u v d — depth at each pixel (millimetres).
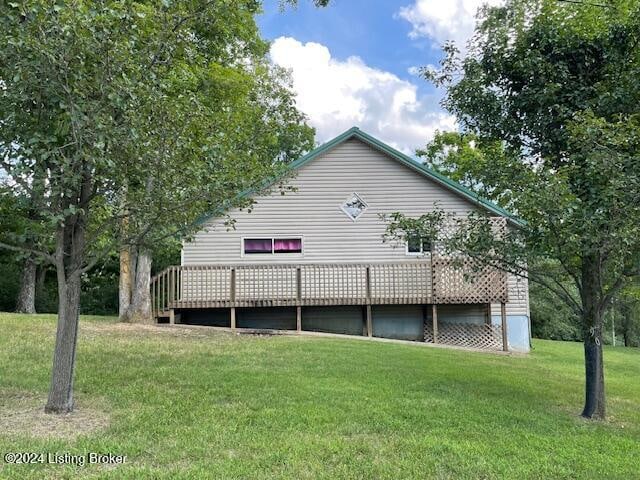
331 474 4137
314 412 5789
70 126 4750
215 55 13078
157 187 5422
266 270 15234
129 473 3990
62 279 5574
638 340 29781
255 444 4727
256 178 6391
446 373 8734
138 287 14062
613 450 5312
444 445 4922
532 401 7359
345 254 15781
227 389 6703
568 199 6246
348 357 9555
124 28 4984
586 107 7227
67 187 5016
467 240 7133
